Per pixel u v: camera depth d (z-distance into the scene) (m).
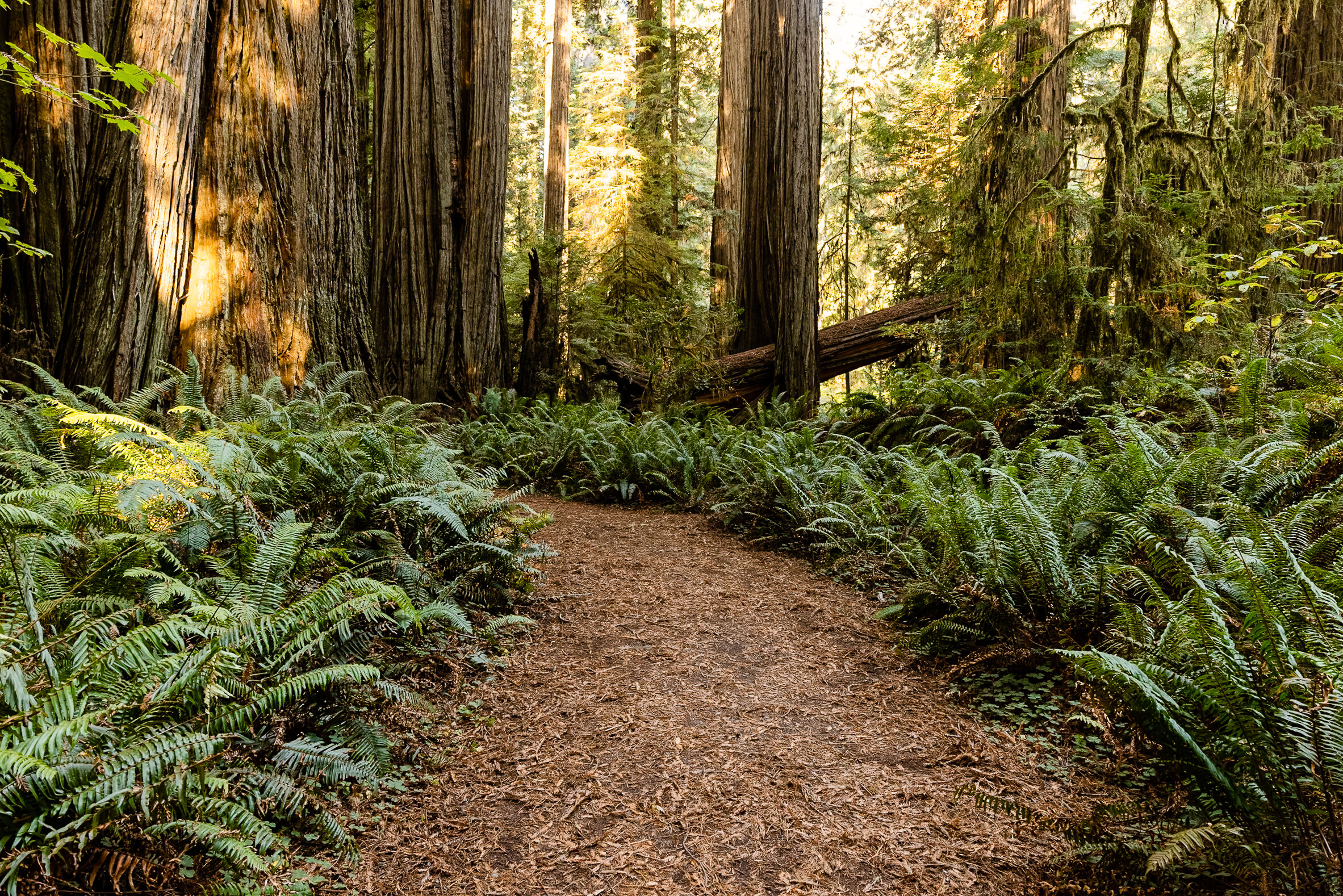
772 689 4.06
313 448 4.85
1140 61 9.36
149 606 2.85
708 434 9.97
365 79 15.20
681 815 2.95
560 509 8.07
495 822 2.88
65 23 6.64
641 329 13.64
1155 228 8.66
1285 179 9.18
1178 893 2.34
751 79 13.54
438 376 10.66
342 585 3.10
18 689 2.19
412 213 10.46
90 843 2.03
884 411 10.05
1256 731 2.27
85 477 4.11
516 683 3.99
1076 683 3.64
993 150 10.25
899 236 17.33
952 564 4.52
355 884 2.49
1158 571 3.64
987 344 10.48
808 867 2.66
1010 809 2.58
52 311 6.46
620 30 22.72
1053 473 5.47
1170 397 7.63
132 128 4.95
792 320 12.49
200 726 2.33
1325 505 3.95
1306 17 11.55
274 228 7.64
